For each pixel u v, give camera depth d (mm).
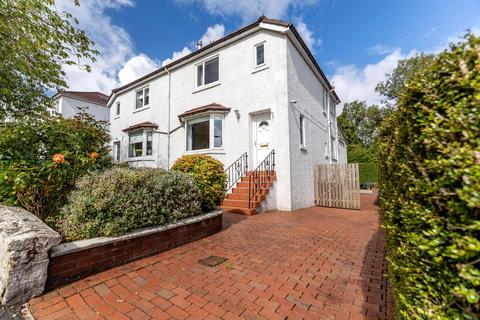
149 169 4434
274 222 5875
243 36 8922
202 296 2404
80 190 3389
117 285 2574
